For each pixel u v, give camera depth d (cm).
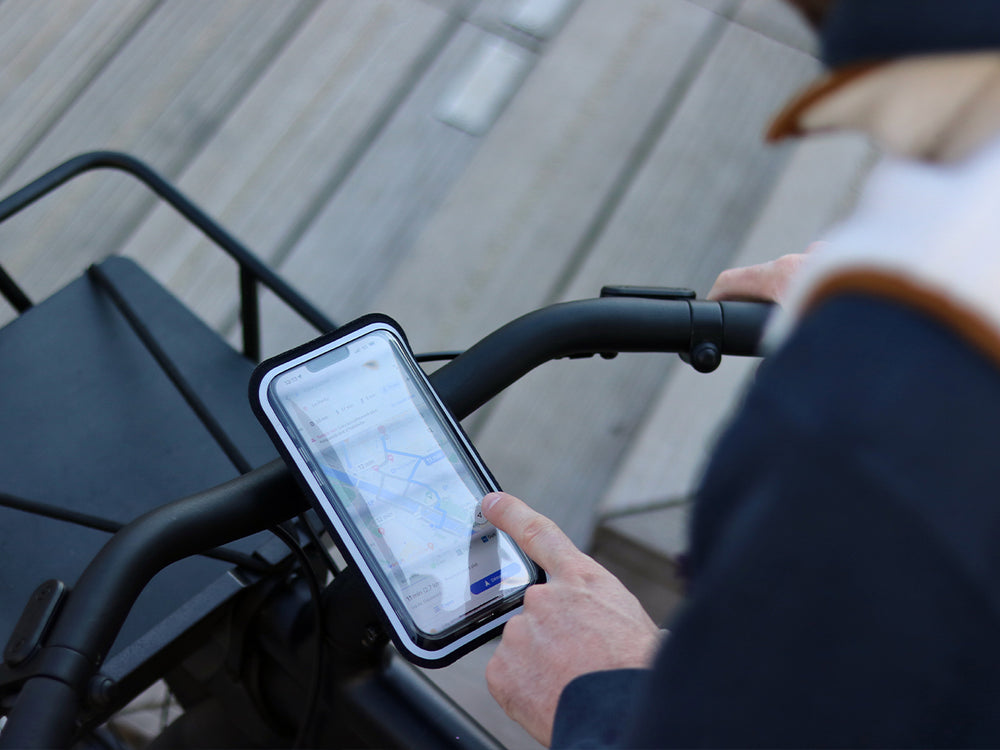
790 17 331
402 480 75
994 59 29
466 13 320
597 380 266
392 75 306
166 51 302
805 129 37
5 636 97
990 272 29
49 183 123
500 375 76
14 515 105
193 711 107
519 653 59
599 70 314
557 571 62
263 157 290
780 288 79
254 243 277
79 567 103
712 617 33
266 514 70
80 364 120
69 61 297
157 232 274
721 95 315
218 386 119
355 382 76
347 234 281
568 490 252
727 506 35
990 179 31
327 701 81
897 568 29
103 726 114
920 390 29
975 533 29
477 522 76
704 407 265
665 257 287
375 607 71
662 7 328
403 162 293
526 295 277
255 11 311
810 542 30
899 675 30
